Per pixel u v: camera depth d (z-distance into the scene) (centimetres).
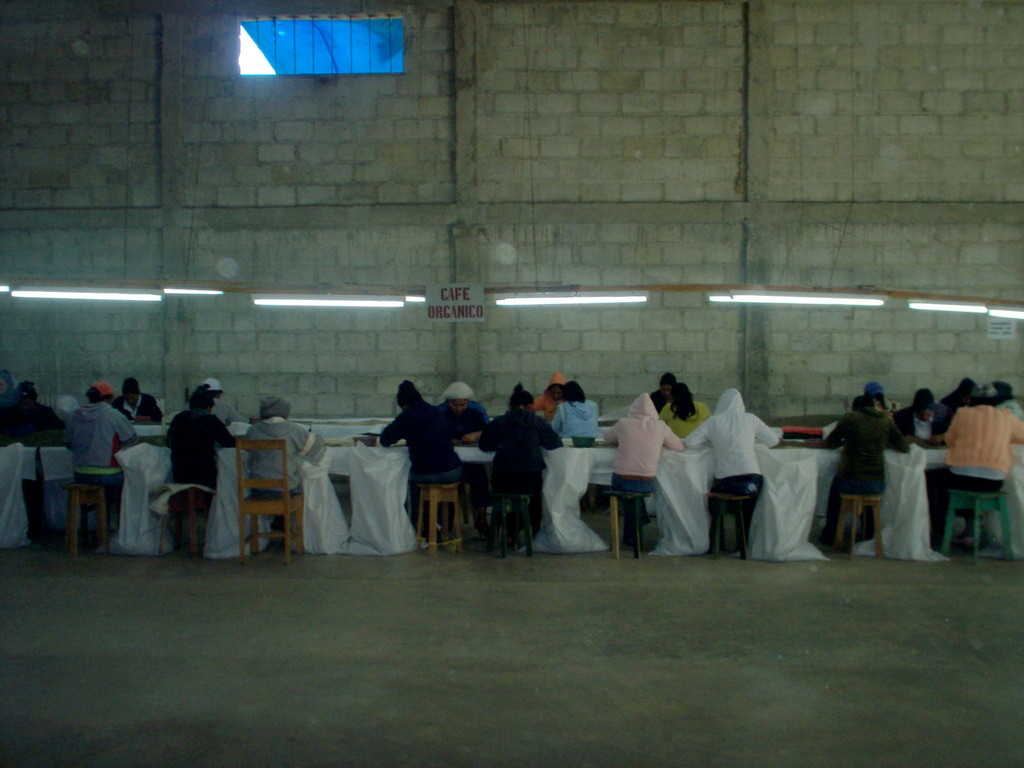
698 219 1046
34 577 545
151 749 314
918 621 457
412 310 1067
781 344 1055
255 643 423
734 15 1038
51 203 1074
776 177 1048
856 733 328
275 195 1062
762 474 593
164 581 535
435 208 1052
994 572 557
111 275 1073
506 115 1051
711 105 1045
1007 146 1047
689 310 1055
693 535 599
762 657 406
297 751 312
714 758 308
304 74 1059
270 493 580
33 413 757
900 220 1045
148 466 607
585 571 560
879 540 594
